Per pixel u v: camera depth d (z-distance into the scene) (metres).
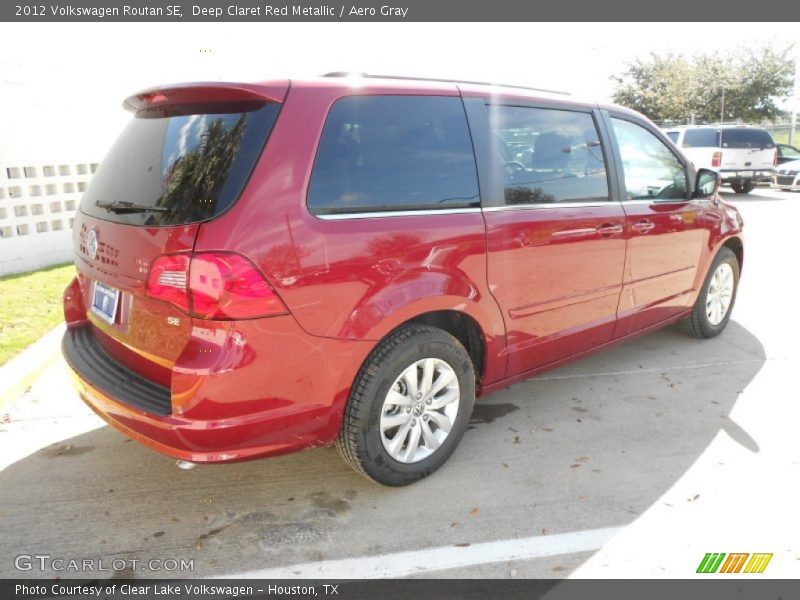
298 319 2.41
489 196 3.07
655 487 3.02
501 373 3.33
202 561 2.52
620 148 3.87
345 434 2.74
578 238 3.48
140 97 2.77
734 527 2.72
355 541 2.64
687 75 33.50
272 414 2.45
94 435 3.54
